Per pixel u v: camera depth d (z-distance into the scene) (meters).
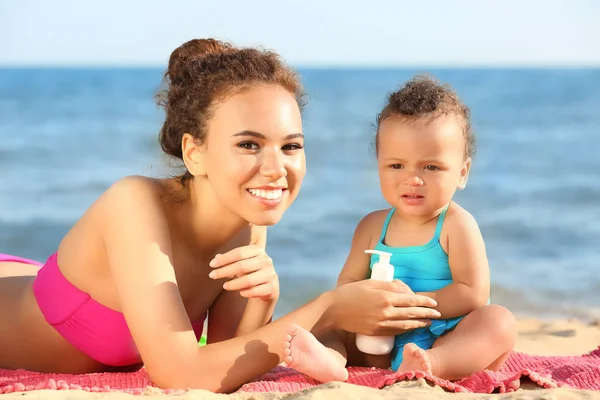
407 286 3.35
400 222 3.77
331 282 9.16
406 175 3.61
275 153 3.03
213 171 3.09
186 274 3.42
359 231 3.89
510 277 9.23
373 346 3.39
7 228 12.34
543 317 7.71
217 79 3.08
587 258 10.16
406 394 2.73
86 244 3.36
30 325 3.61
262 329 3.14
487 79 55.50
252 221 3.08
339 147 22.08
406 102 3.65
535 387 3.00
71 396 2.74
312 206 13.78
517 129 27.59
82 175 17.56
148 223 3.17
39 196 15.02
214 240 3.42
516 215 13.23
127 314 3.10
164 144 3.39
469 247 3.58
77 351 3.59
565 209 13.71
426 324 3.43
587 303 8.18
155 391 2.85
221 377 3.02
